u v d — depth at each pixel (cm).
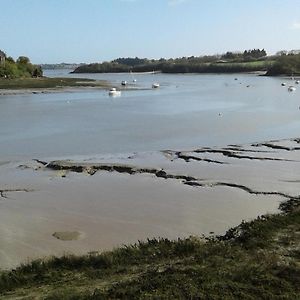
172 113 5409
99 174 2386
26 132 3941
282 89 10112
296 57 19912
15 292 1020
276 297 862
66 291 974
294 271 985
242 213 1727
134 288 924
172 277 966
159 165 2556
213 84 12988
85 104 6769
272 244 1219
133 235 1517
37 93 9088
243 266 1035
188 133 3809
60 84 11606
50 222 1659
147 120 4738
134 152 3005
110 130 4025
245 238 1290
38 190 2094
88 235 1523
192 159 2723
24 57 14525
